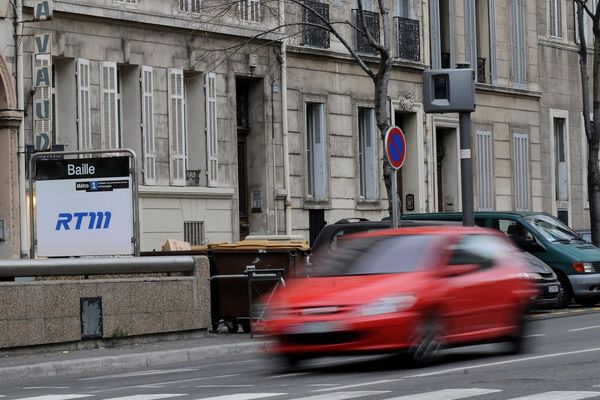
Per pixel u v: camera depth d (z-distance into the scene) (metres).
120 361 32.62
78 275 36.12
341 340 25.89
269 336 26.83
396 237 28.19
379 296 26.06
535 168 81.38
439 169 74.56
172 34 55.59
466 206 44.28
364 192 67.81
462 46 75.00
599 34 63.78
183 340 38.31
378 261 27.50
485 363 27.36
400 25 69.25
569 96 84.94
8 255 48.53
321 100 64.12
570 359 27.66
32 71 49.16
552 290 47.62
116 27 52.88
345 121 65.88
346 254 28.03
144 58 54.22
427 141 71.88
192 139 57.25
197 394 23.05
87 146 51.25
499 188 77.75
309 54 63.19
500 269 29.11
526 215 51.78
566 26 84.94
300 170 62.75
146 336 37.16
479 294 28.09
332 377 25.75
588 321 41.97
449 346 27.27
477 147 75.88
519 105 80.00
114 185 40.22
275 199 61.06
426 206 71.69
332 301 26.05
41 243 40.88
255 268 40.97
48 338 34.00
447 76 43.59
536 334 36.03
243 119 60.91
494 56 77.56
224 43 58.22
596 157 63.94
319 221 63.75
